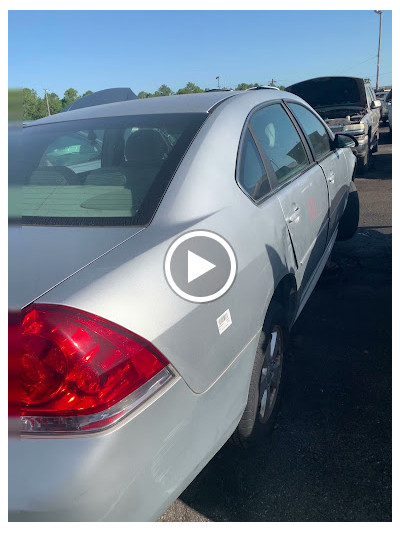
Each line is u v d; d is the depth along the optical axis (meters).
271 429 2.49
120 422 1.33
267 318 2.26
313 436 2.46
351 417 2.58
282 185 2.73
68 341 1.31
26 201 1.97
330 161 3.96
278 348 2.54
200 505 2.09
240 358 1.91
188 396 1.56
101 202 1.91
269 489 2.16
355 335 3.41
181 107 2.50
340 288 4.22
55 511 1.26
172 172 1.98
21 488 1.26
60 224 1.79
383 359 3.08
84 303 1.36
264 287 2.12
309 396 2.77
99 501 1.30
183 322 1.55
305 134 3.52
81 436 1.29
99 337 1.34
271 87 3.44
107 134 2.38
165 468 1.48
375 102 10.41
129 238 1.67
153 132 2.22
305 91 10.23
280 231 2.43
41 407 1.28
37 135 2.51
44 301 1.36
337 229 4.64
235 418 1.93
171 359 1.49
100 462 1.29
